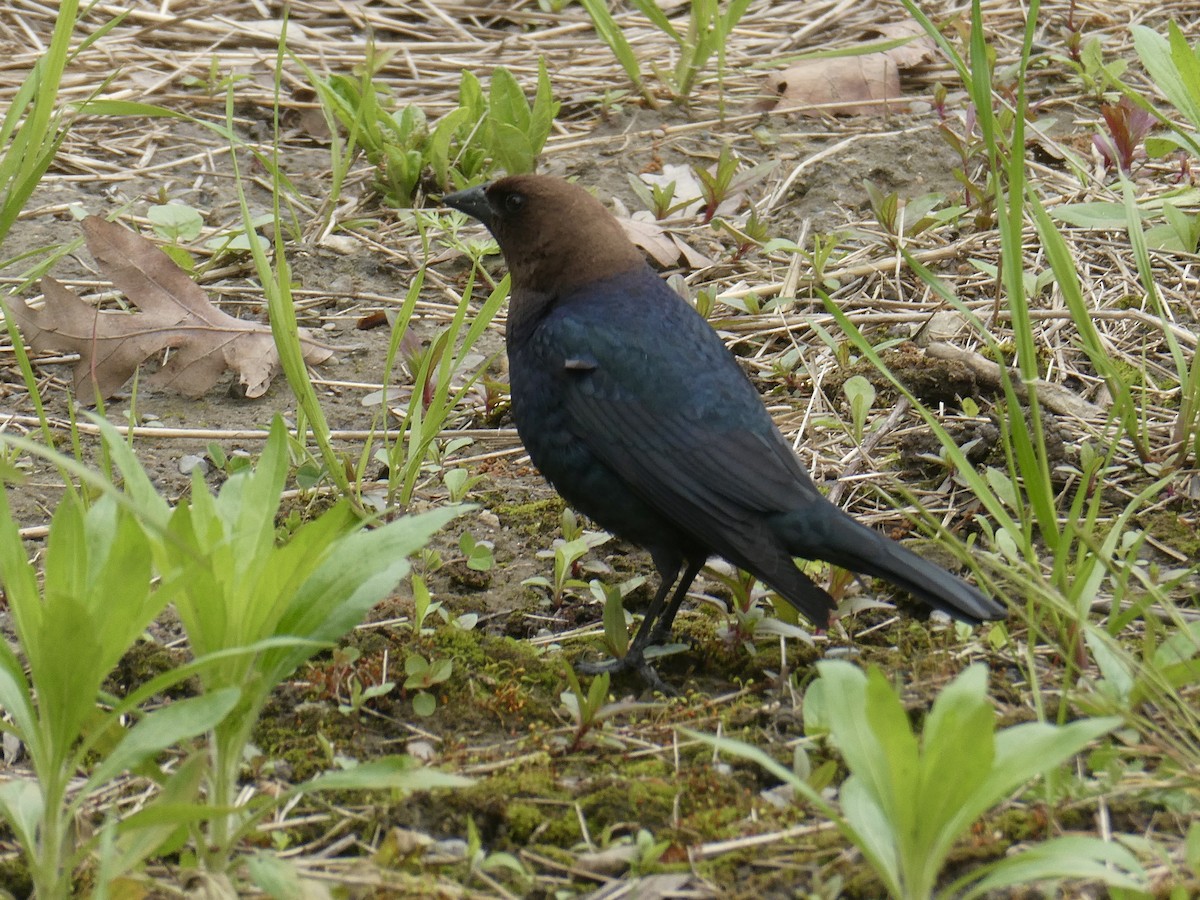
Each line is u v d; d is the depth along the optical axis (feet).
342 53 51.52
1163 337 35.37
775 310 37.27
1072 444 31.68
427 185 42.70
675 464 26.71
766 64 43.88
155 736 17.54
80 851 17.76
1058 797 20.75
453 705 24.20
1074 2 54.13
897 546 24.93
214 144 45.98
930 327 36.04
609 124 47.98
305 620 19.54
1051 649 25.02
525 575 28.60
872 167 44.52
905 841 17.06
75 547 18.66
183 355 34.99
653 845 19.97
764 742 23.11
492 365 36.14
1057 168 44.16
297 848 20.44
